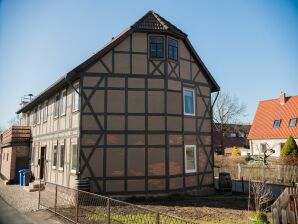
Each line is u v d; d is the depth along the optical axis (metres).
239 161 32.38
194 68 16.64
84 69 14.16
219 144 52.75
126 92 14.42
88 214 10.38
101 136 13.95
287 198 8.56
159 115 14.59
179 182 14.74
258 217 9.20
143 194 13.89
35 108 24.03
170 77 15.12
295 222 7.96
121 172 13.87
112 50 14.55
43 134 20.67
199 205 12.63
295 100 38.66
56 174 17.00
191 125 15.84
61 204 12.20
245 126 59.81
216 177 23.66
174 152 14.73
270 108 40.53
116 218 9.82
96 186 13.59
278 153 36.19
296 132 34.94
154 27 14.96
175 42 15.68
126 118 14.25
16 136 24.14
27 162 24.25
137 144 14.17
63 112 16.86
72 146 14.90
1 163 28.84
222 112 50.47
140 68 14.71
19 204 13.05
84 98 14.02
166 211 11.38
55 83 15.76
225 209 11.90
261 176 22.52
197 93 16.61
